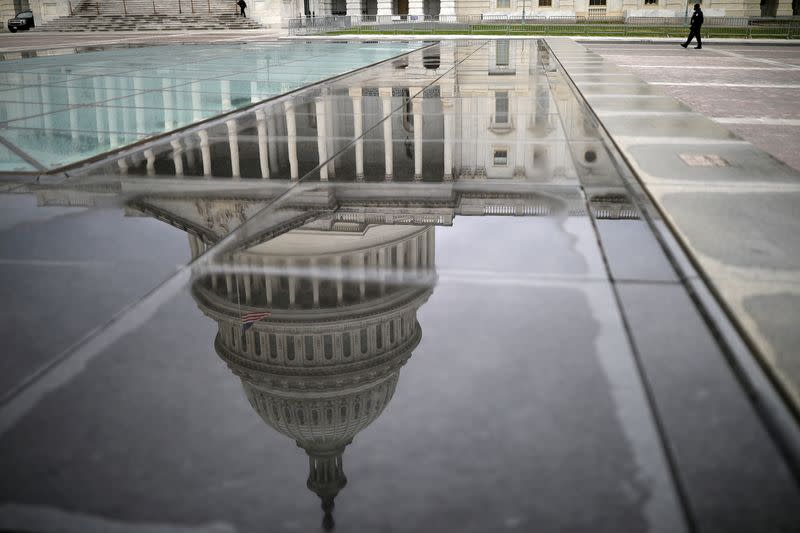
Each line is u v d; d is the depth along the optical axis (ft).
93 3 219.20
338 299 12.10
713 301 12.15
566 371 9.59
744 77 69.67
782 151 31.09
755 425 8.29
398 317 11.53
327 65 71.20
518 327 11.09
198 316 11.50
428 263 14.23
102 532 6.57
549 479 7.25
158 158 25.68
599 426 8.23
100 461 7.63
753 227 16.33
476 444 7.91
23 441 8.01
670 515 6.75
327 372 9.66
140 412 8.63
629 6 225.56
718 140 27.96
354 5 242.99
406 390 9.16
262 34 174.29
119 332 10.92
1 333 10.85
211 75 59.00
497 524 6.63
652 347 10.34
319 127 33.01
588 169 23.45
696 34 123.65
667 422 8.32
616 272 13.67
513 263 14.24
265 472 7.44
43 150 26.81
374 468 7.52
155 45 116.16
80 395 9.02
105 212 18.15
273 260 14.38
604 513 6.77
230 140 29.40
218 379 9.46
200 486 7.23
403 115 37.09
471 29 173.06
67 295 12.42
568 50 101.24
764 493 7.07
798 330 10.93
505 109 39.14
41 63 72.38
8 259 14.38
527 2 233.35
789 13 229.25
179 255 14.69
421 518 6.73
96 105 39.91
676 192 19.63
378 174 23.06
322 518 6.74
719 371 9.59
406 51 99.40
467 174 23.03
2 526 6.63
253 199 19.80
